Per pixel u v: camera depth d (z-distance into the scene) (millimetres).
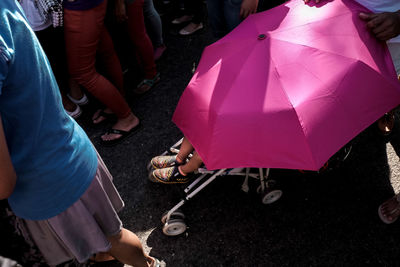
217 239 2236
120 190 2639
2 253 1444
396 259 2006
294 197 2371
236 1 2510
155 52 3701
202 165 2314
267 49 1599
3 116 951
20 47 938
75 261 1903
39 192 1182
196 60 3688
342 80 1465
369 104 1481
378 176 2395
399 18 1601
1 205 1392
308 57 1524
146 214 2455
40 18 2340
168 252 2223
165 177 2334
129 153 2896
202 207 2414
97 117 3184
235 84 1562
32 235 1397
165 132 3012
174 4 4539
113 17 2836
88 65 2363
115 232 1602
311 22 1662
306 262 2061
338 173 2447
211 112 1579
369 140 2605
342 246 2096
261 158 1492
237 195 2447
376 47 1631
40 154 1110
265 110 1464
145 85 3387
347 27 1618
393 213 2084
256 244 2178
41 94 1039
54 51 2807
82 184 1291
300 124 1418
